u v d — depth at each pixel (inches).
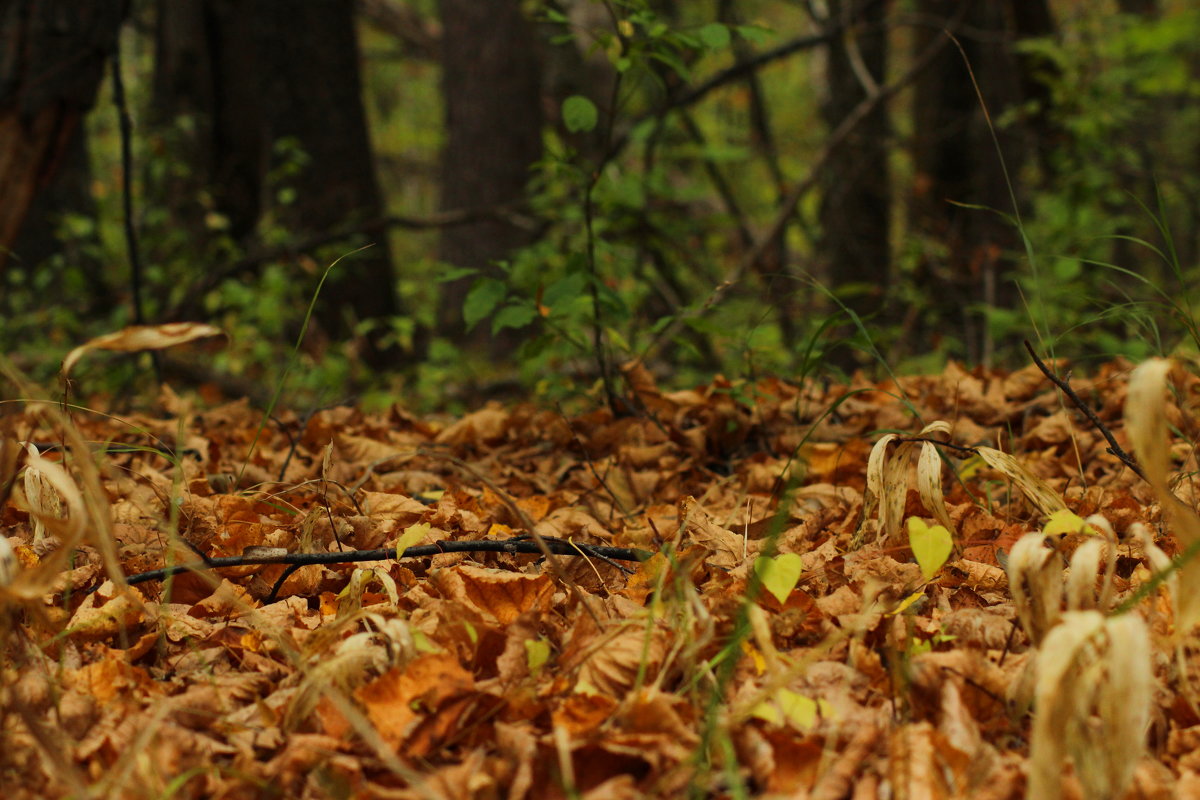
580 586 90.4
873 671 67.9
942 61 439.8
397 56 722.2
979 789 55.5
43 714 62.7
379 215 415.8
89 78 222.4
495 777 57.1
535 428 177.0
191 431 171.5
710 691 66.5
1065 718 49.0
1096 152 336.8
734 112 660.1
